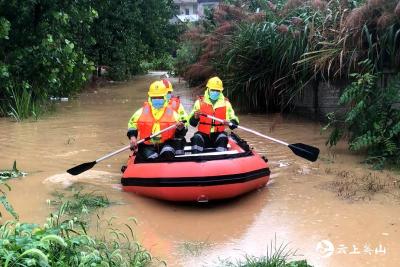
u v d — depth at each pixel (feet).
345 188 21.39
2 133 34.27
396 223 17.46
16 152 28.32
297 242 16.12
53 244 12.78
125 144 30.58
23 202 19.48
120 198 20.34
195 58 64.75
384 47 26.50
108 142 31.19
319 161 26.03
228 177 19.22
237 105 42.93
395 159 24.85
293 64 35.27
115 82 81.97
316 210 18.92
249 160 20.54
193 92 55.52
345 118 28.66
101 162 26.20
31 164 25.58
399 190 20.92
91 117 42.01
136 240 16.20
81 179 22.91
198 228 17.51
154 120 22.17
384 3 26.22
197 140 22.74
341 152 27.86
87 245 13.91
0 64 39.58
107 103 52.80
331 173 23.73
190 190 19.15
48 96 49.90
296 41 35.12
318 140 31.24
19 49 41.83
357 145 24.89
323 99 37.45
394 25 26.17
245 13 47.55
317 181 22.54
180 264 14.53
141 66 105.60
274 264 14.03
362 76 25.48
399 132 24.77
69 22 49.34
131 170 20.81
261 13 41.88
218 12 49.03
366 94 25.58
